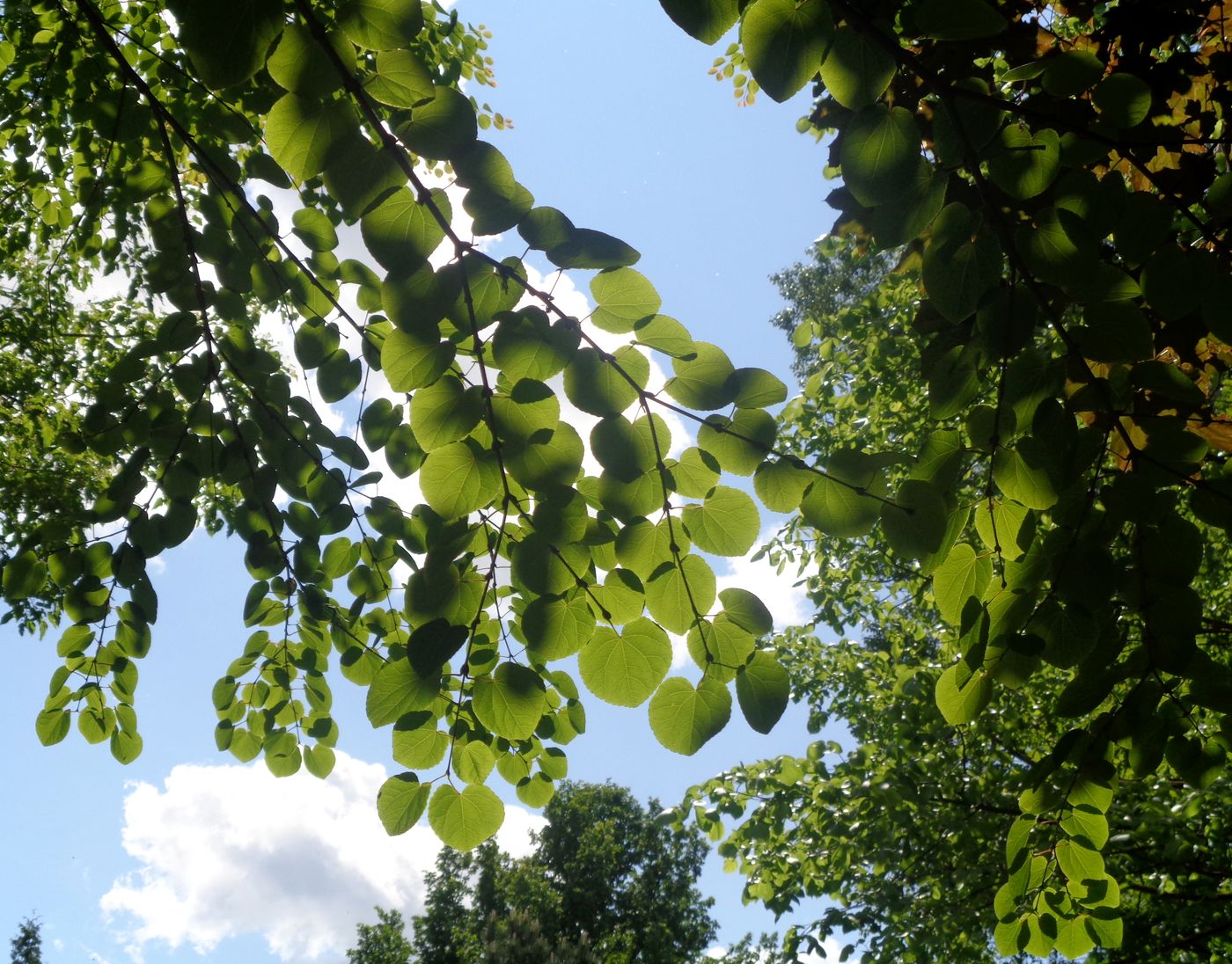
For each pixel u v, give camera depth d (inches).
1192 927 224.2
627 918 900.6
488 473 73.2
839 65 56.3
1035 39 86.5
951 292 72.2
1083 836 89.2
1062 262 69.9
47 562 114.8
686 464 71.6
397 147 61.5
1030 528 78.1
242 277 111.9
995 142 65.6
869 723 300.5
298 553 119.2
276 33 54.4
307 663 130.7
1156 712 83.4
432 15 214.5
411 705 78.2
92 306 325.4
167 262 110.3
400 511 113.7
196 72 55.1
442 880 887.7
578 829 968.3
